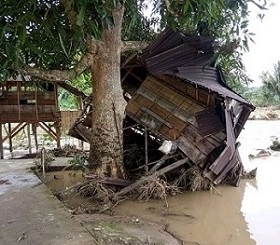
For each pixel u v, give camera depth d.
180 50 8.23
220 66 9.34
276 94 29.31
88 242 3.94
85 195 6.99
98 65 7.11
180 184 7.95
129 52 8.70
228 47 8.13
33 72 6.36
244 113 8.45
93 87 7.32
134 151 9.34
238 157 8.27
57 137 11.82
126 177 7.57
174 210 6.52
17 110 11.33
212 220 6.00
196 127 7.69
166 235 4.99
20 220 4.74
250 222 5.89
